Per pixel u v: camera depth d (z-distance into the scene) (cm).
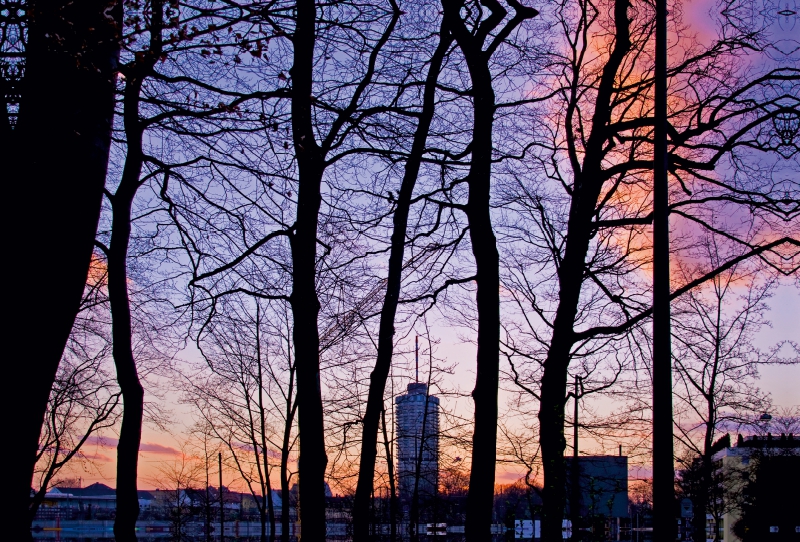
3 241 684
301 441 1284
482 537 1356
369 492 1465
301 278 1298
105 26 738
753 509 6181
